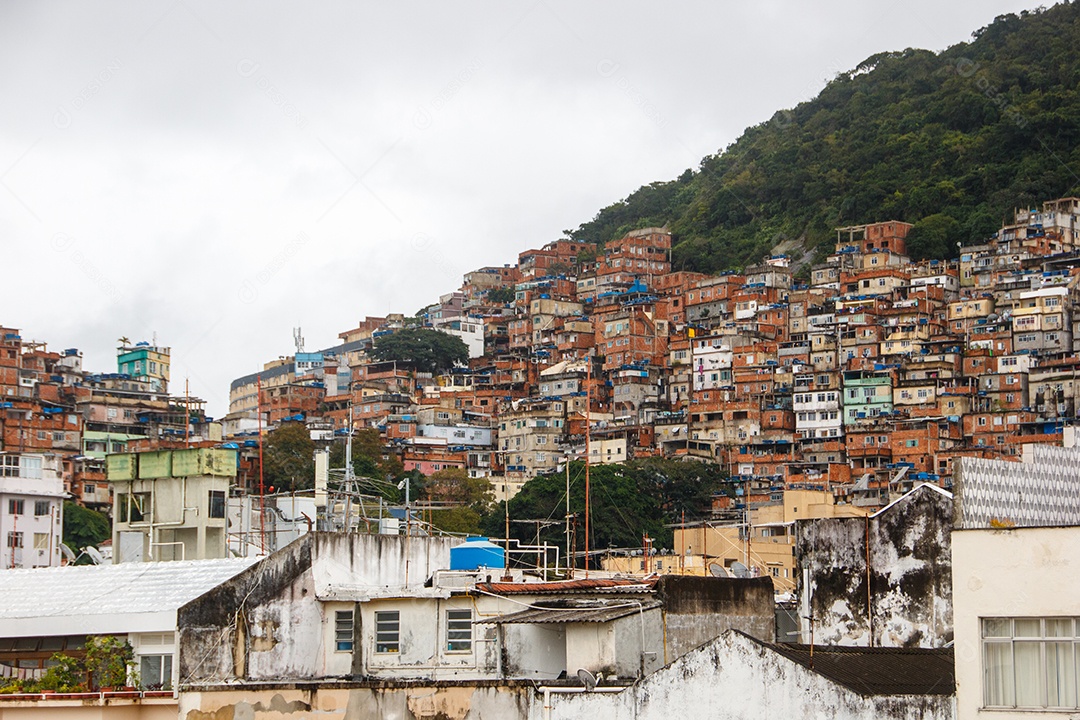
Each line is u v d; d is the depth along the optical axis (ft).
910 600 121.49
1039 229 653.30
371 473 525.75
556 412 644.27
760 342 651.66
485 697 106.52
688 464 523.29
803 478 542.16
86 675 134.10
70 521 406.41
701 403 619.67
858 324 629.10
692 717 98.63
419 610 127.85
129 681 135.13
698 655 99.30
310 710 112.57
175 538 185.57
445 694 108.06
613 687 105.29
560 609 119.55
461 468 609.42
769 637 123.13
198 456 186.39
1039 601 86.94
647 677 100.53
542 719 103.60
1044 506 116.16
